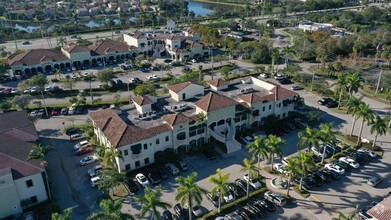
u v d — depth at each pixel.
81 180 68.75
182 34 180.88
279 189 64.19
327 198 61.59
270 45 158.38
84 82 126.81
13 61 135.62
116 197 63.22
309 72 133.50
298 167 58.69
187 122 75.00
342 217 50.25
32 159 62.50
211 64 148.12
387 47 152.38
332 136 67.00
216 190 55.69
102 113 80.81
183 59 149.50
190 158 75.50
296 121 89.50
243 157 75.31
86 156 76.88
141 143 70.06
